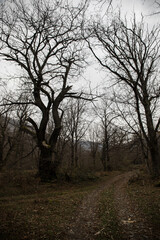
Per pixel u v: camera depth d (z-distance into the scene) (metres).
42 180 13.83
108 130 32.41
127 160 34.44
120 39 9.84
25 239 4.01
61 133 24.17
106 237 4.12
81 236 4.27
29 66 14.73
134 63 10.74
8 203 7.86
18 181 12.46
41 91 16.06
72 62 16.92
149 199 7.71
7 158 16.52
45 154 14.54
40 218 5.57
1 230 4.44
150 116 12.46
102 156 34.88
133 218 5.36
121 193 10.56
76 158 28.11
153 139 12.34
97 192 11.67
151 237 3.90
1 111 17.28
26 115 19.56
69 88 16.66
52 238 4.12
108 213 6.16
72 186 14.25
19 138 18.36
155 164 12.52
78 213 6.40
